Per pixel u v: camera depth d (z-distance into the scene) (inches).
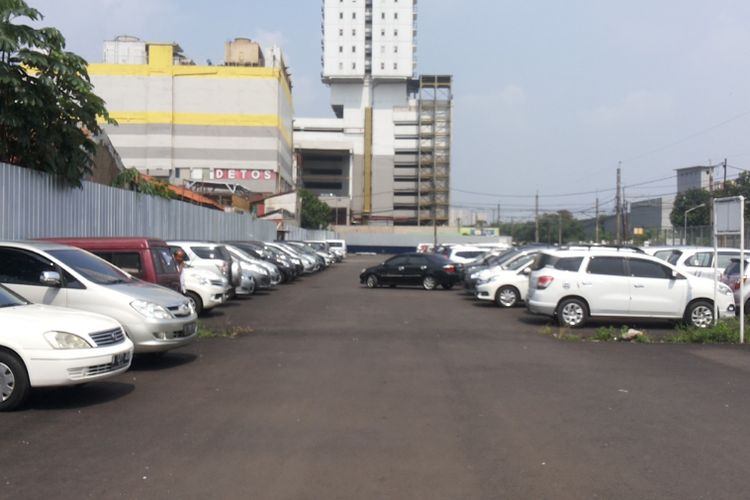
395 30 5054.1
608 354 533.6
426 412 344.8
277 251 1409.9
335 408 351.6
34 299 442.9
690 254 880.3
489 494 231.6
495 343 586.9
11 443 287.0
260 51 3752.5
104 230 826.2
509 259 995.3
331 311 841.5
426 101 4963.1
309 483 240.7
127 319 443.8
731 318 676.1
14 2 612.7
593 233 4320.9
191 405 356.8
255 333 636.1
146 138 3511.3
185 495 228.1
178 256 834.8
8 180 601.9
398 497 228.2
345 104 5093.5
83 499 224.1
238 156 3535.9
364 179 4990.2
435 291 1211.9
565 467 260.8
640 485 241.6
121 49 3651.6
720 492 235.1
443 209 4977.9
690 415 343.3
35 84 645.3
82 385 404.5
